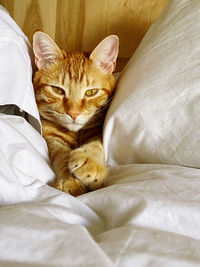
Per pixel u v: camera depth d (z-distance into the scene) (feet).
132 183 0.55
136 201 0.46
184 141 0.63
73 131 1.00
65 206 0.51
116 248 0.35
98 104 0.97
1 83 0.69
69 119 0.92
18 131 0.62
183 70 0.66
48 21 1.35
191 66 0.65
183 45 0.69
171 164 0.67
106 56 0.99
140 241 0.36
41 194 0.53
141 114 0.68
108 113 0.81
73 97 0.93
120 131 0.75
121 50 1.29
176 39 0.72
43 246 0.34
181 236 0.39
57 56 0.96
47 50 0.94
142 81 0.71
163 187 0.51
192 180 0.55
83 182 0.69
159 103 0.66
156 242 0.36
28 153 0.60
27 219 0.39
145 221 0.43
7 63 0.72
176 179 0.55
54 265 0.31
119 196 0.49
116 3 1.23
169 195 0.48
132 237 0.37
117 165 0.79
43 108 0.96
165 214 0.43
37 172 0.62
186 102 0.63
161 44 0.74
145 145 0.69
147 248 0.35
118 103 0.76
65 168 0.76
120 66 1.31
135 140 0.71
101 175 0.70
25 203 0.49
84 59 0.99
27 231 0.36
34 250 0.33
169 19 0.79
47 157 0.78
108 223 0.48
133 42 1.28
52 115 0.96
